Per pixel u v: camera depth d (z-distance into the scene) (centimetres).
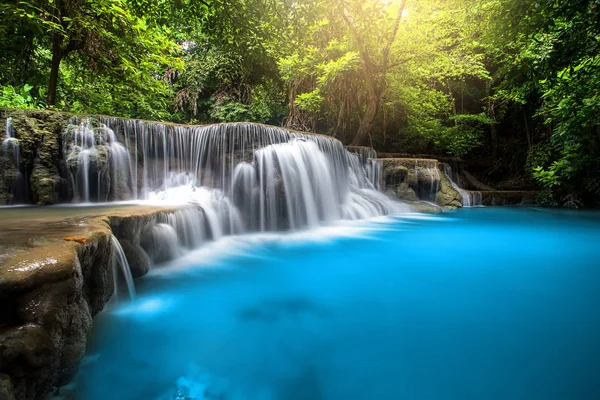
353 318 334
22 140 595
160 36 1108
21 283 169
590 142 1044
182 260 513
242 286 421
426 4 1329
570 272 495
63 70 1153
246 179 745
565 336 295
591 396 214
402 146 1773
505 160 1812
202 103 1669
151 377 236
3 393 143
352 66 1209
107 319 311
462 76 1684
